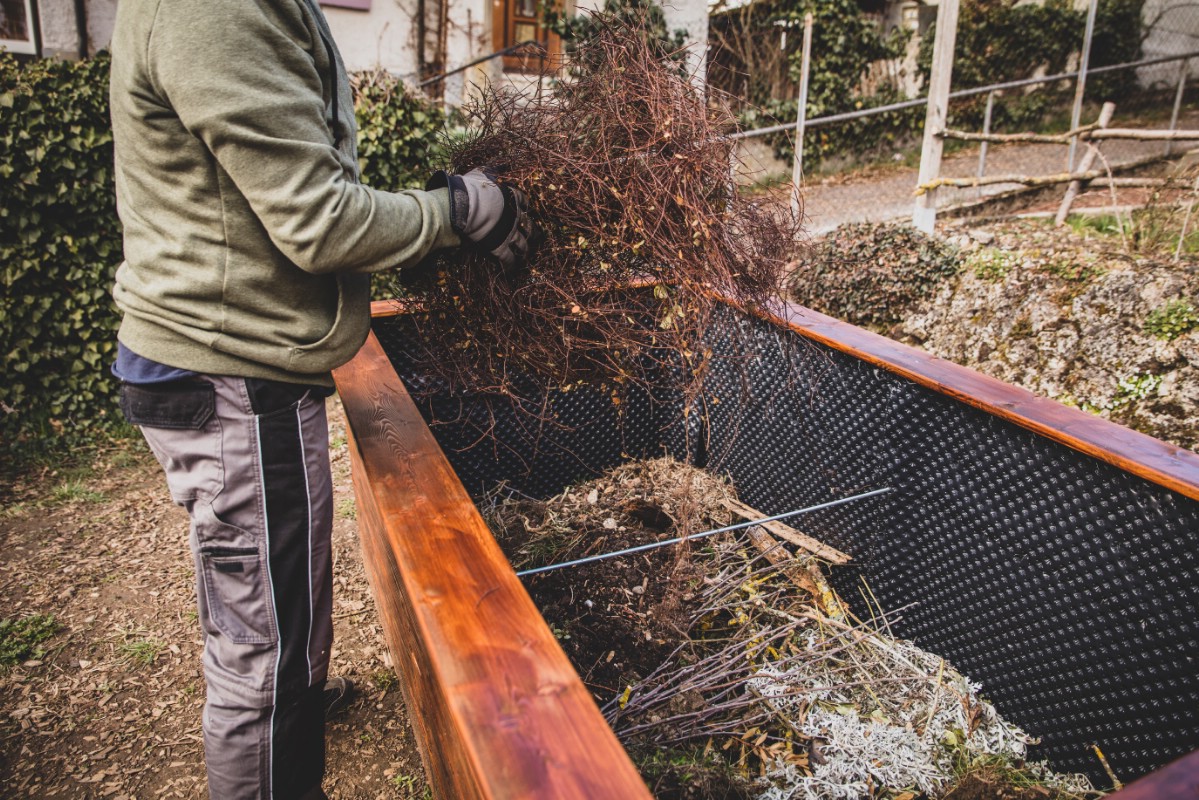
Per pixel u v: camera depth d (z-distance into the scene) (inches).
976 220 228.5
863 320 186.5
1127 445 56.6
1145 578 55.1
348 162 49.9
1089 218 226.5
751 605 79.6
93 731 88.0
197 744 86.2
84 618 108.3
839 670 72.9
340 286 51.0
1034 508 62.7
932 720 66.7
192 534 52.6
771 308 75.6
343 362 52.6
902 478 74.9
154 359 48.5
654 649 73.2
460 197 49.9
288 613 53.5
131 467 156.3
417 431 59.6
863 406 78.0
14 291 158.7
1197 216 179.5
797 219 68.0
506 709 31.5
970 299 172.2
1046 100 449.7
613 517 93.6
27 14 230.1
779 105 364.5
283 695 53.9
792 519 90.4
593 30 66.3
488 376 67.4
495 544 43.7
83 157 158.1
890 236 190.5
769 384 89.8
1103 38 464.4
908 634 76.8
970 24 418.0
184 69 39.5
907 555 75.8
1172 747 55.1
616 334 63.1
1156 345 141.6
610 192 58.1
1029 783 60.1
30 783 80.7
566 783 28.1
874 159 405.7
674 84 61.0
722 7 306.2
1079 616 60.4
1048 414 61.8
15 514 136.4
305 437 52.4
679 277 59.1
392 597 65.7
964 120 430.0
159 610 110.3
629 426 105.0
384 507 47.9
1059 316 156.4
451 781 45.7
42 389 165.8
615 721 64.3
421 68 297.9
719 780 59.9
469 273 58.2
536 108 64.9
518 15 393.7
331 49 48.8
